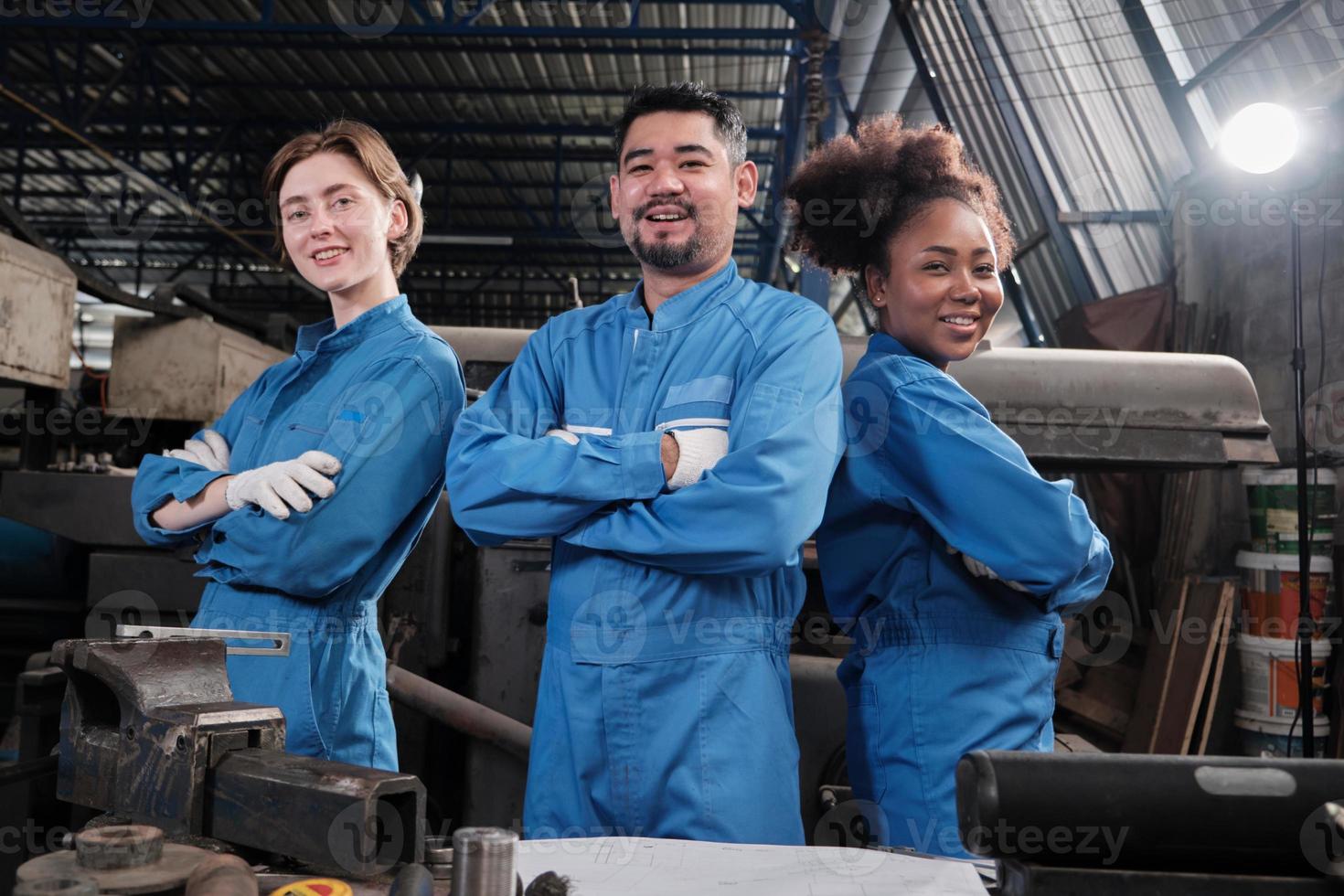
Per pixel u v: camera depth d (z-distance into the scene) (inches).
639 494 47.9
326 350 61.1
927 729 50.6
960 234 54.3
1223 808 28.1
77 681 37.3
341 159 60.3
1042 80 199.5
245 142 418.9
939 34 224.4
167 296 148.8
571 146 420.5
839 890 33.4
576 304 90.4
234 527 54.2
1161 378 84.0
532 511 49.0
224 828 32.7
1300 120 148.9
